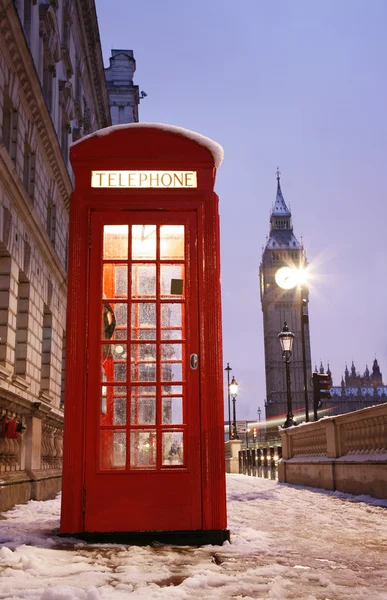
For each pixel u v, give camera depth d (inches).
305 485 559.5
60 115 853.2
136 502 215.8
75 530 214.4
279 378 6609.3
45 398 639.8
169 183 240.2
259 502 401.1
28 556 171.0
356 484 420.8
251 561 175.2
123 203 237.9
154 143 241.8
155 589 132.6
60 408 735.7
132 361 229.3
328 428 489.1
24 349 568.1
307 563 172.9
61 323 763.4
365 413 406.0
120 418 225.1
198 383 227.1
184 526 214.2
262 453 801.6
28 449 446.3
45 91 752.3
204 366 228.2
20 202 521.7
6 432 370.6
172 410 225.1
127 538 211.9
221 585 143.3
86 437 220.8
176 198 239.3
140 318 232.4
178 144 242.2
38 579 145.7
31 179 630.5
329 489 480.4
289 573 155.4
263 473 797.2
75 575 150.6
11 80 537.0
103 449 221.9
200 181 241.3
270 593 131.4
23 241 558.9
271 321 6796.3
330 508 349.7
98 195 238.5
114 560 174.6
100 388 225.3
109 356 229.3
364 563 173.9
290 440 649.0
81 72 1056.8
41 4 700.0
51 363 685.9
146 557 181.0
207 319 231.6
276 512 330.6
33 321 597.0
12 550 185.8
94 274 233.6
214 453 221.0
